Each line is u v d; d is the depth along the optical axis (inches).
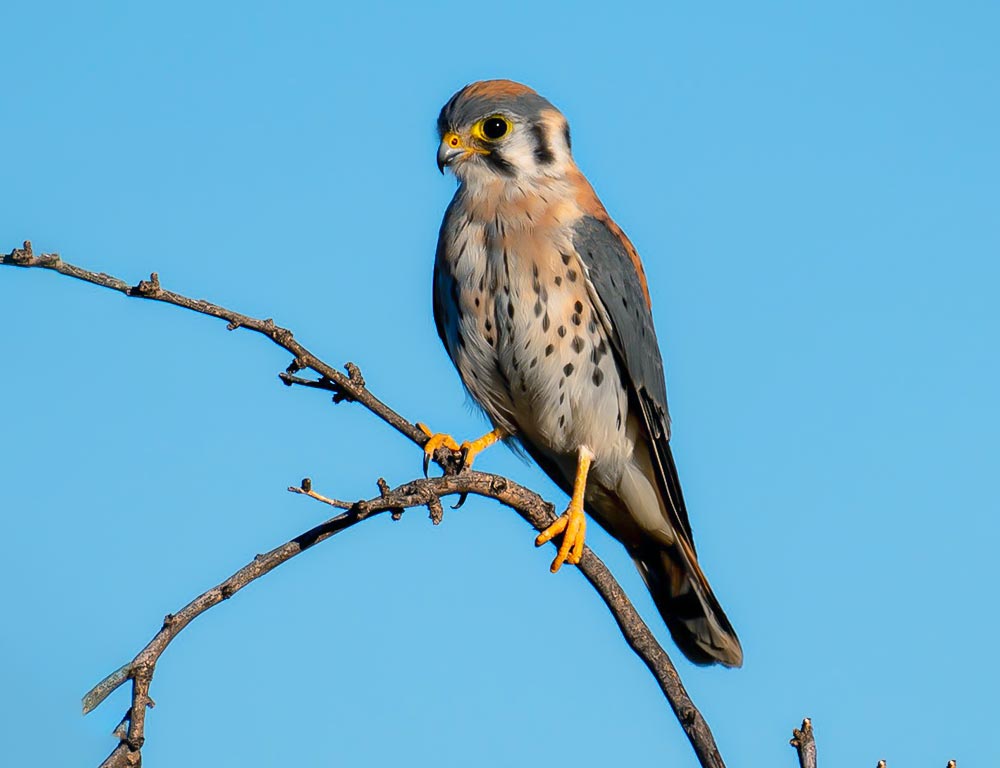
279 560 259.1
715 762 281.0
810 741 234.8
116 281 271.4
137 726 215.9
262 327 295.6
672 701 290.5
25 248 257.3
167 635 231.8
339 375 311.3
